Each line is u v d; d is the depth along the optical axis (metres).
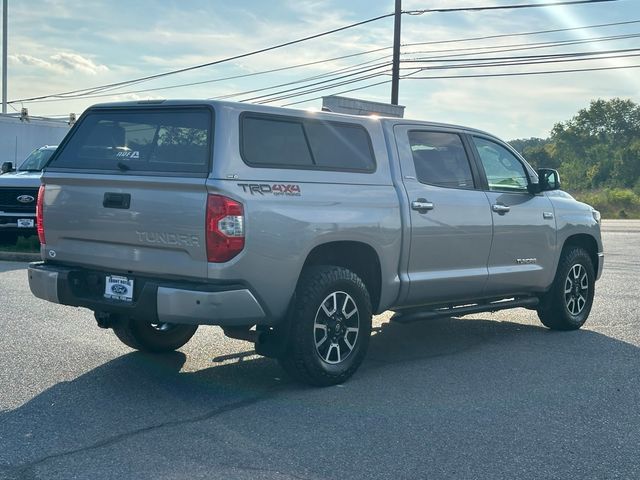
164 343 6.97
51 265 6.27
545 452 4.73
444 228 6.91
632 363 6.95
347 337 6.20
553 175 7.94
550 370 6.68
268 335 5.94
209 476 4.26
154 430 5.00
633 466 4.53
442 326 8.68
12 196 14.44
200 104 5.65
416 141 6.95
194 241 5.38
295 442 4.82
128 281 5.73
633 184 88.12
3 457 4.51
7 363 6.59
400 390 6.01
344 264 6.47
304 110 6.09
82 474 4.27
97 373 6.34
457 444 4.84
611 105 106.38
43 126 21.78
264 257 5.51
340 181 6.14
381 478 4.29
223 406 5.54
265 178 5.60
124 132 6.00
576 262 8.41
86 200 5.92
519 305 7.86
